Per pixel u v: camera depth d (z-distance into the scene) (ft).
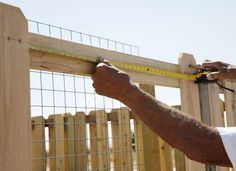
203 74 10.89
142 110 5.12
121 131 12.32
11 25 5.99
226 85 12.60
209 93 11.35
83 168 12.36
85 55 7.41
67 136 12.91
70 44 7.13
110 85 5.43
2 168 5.61
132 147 12.35
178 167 12.32
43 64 6.59
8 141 5.73
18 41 6.07
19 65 6.03
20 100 5.98
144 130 11.23
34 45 6.47
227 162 4.82
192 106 10.84
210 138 4.81
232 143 4.70
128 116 12.39
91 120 12.64
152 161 11.02
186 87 10.70
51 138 12.96
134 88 5.31
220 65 8.39
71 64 7.05
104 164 12.22
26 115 6.04
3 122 5.69
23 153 5.92
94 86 5.68
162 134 5.00
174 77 10.18
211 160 4.86
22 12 6.20
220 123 11.75
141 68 8.88
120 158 12.35
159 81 9.69
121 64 8.23
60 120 13.05
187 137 4.85
